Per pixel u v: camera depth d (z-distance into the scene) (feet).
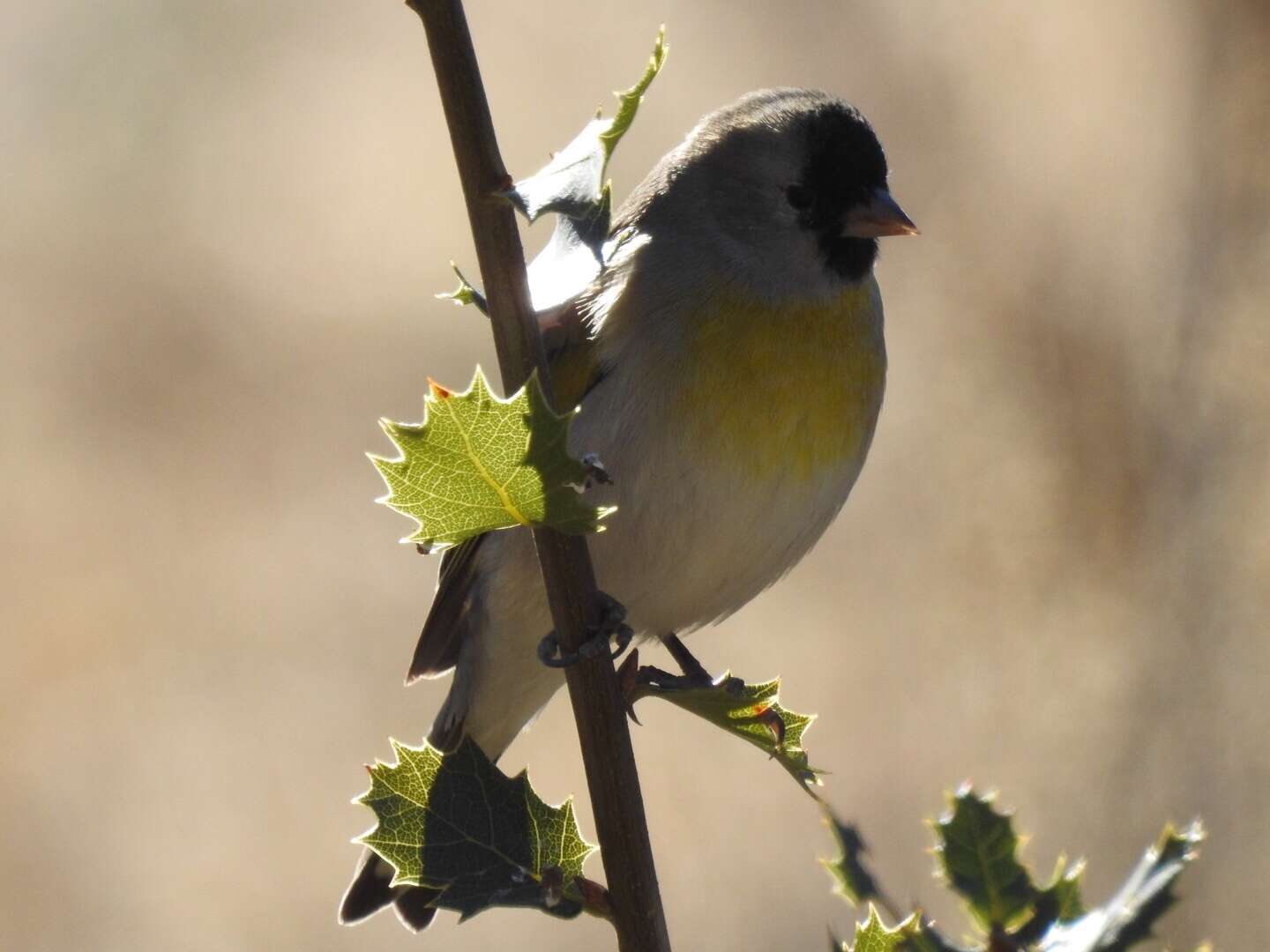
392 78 78.02
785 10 62.03
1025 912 12.61
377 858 21.89
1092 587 37.65
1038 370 41.42
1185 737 34.27
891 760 39.47
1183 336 39.47
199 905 42.09
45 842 43.55
